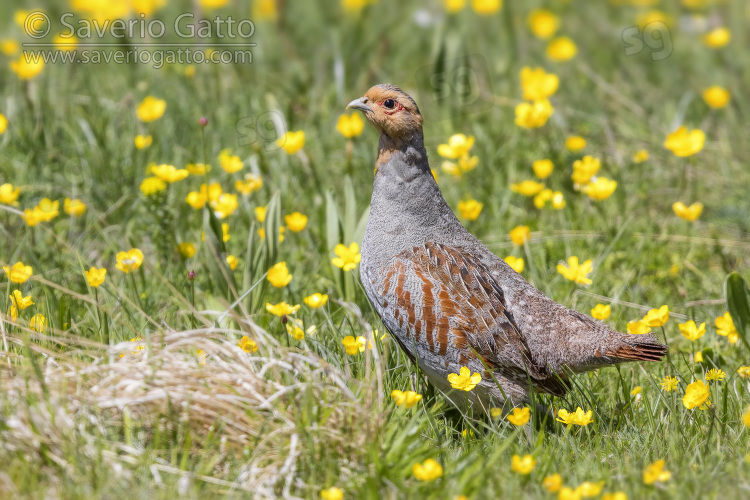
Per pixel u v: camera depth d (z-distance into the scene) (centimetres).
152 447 683
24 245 1034
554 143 1501
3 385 699
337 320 998
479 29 1972
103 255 1102
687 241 1252
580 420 764
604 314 915
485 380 845
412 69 1838
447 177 1390
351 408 717
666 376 891
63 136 1428
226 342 737
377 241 899
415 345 862
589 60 1950
